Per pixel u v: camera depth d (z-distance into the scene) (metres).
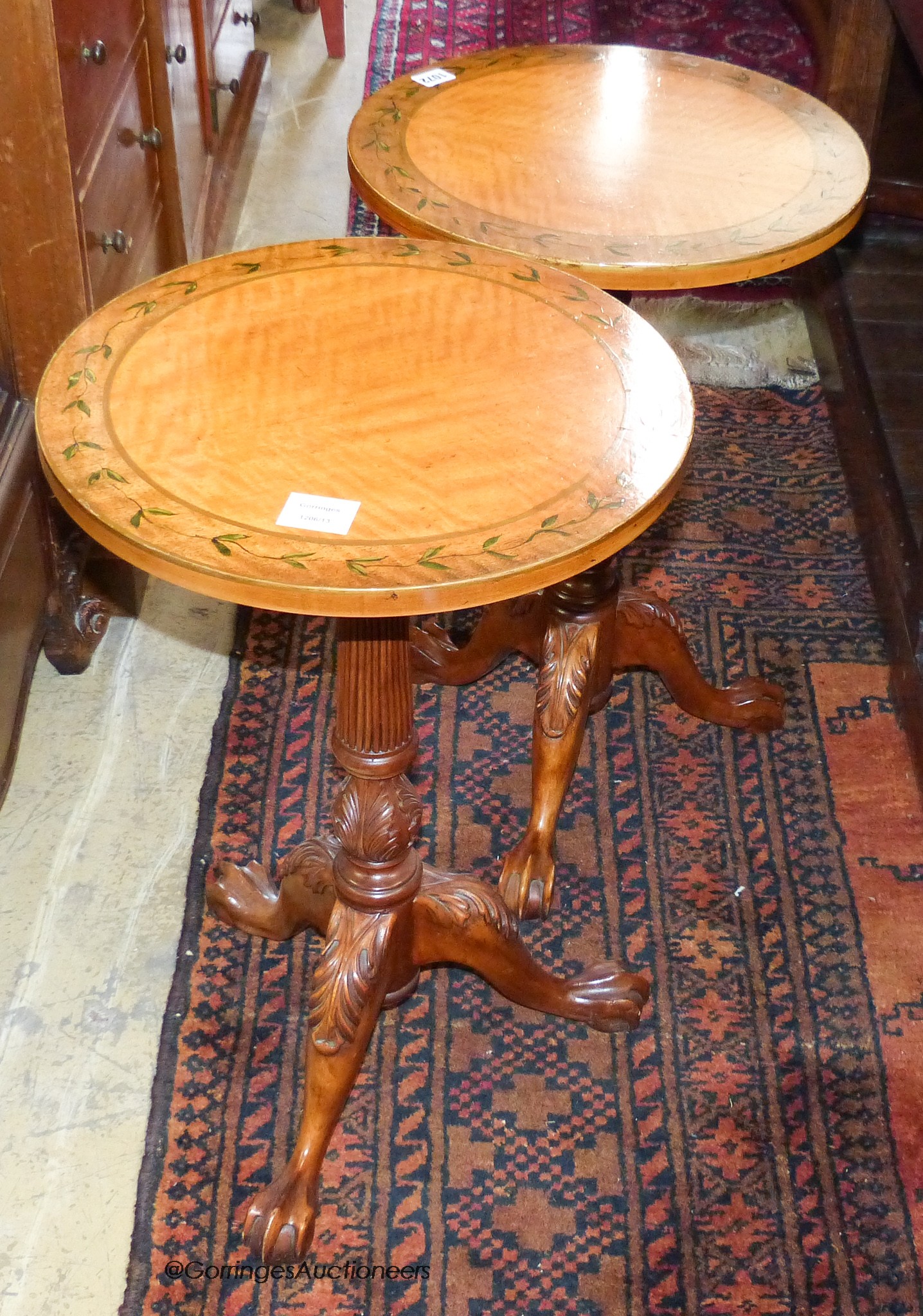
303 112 3.98
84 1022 1.74
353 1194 1.59
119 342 1.39
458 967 1.85
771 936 1.88
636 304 3.12
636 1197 1.59
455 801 2.07
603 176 1.76
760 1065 1.73
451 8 4.46
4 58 1.67
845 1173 1.62
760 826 2.04
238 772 2.09
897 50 2.82
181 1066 1.70
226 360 1.37
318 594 1.09
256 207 3.53
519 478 1.22
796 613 2.41
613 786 2.10
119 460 1.22
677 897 1.93
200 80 3.03
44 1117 1.64
